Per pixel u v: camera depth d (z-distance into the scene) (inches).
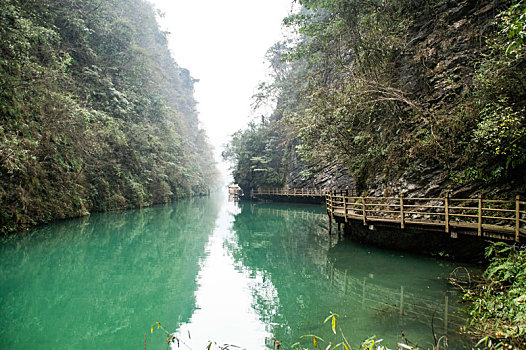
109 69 860.6
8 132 453.1
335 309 228.1
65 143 614.5
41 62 589.6
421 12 486.9
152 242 497.0
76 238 484.4
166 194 1197.1
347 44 553.6
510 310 167.0
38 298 258.1
